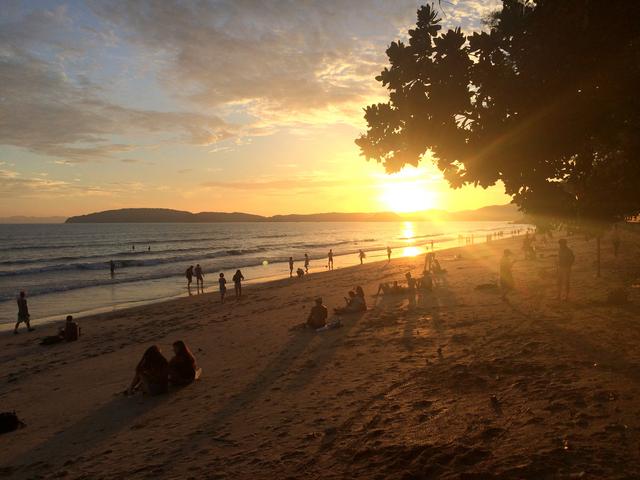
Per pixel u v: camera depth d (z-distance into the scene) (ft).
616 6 15.08
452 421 18.13
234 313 64.39
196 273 95.25
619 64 15.70
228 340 44.16
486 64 17.30
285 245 302.66
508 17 16.83
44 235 474.08
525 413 17.83
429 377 24.58
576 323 32.73
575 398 18.57
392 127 19.43
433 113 18.08
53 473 18.66
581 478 12.59
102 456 19.79
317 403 23.06
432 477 13.88
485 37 17.19
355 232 581.12
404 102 18.31
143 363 28.53
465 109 18.17
